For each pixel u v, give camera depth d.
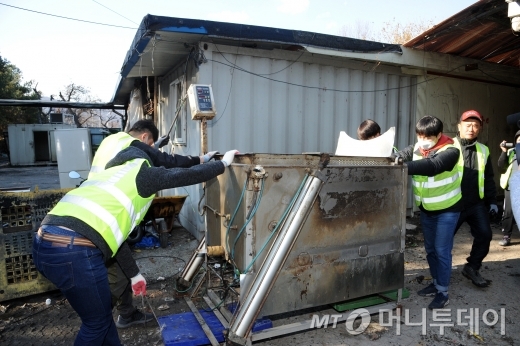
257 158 2.52
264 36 4.45
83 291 1.85
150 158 2.46
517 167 1.71
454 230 3.16
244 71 4.90
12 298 3.25
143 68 6.26
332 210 2.60
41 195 3.34
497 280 3.81
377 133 3.71
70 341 2.74
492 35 5.55
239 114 4.93
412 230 5.71
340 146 3.61
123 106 11.18
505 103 7.94
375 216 2.79
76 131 8.03
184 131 5.49
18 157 20.95
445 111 6.82
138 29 4.47
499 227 5.94
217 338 2.59
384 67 5.96
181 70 5.63
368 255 2.78
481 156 3.46
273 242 2.38
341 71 5.62
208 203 2.99
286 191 2.42
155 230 5.11
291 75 5.23
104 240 1.90
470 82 7.17
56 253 1.82
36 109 28.58
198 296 3.29
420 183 3.21
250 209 2.31
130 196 1.97
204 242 3.19
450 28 5.18
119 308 2.82
